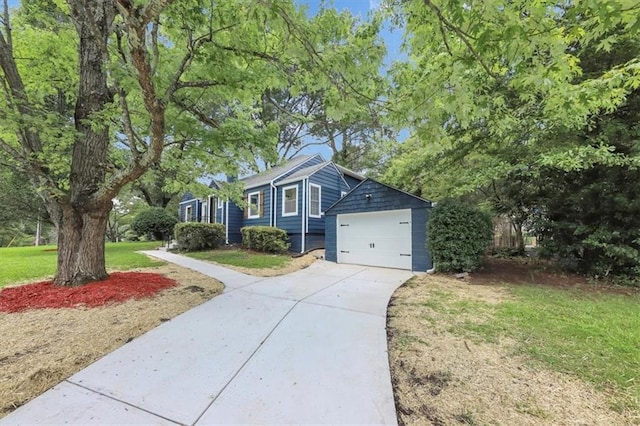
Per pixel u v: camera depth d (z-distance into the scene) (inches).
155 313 148.7
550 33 87.4
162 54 189.0
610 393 83.2
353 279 258.4
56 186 182.1
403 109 122.0
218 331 130.0
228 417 73.9
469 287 221.0
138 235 712.4
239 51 156.1
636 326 134.1
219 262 335.3
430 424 72.1
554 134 229.1
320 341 121.1
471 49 94.9
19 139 174.7
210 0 140.7
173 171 262.4
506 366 99.3
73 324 130.6
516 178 270.4
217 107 258.2
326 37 127.5
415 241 310.5
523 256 344.2
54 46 206.4
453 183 299.7
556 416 74.3
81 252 190.4
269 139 221.6
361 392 85.4
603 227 235.8
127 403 78.7
